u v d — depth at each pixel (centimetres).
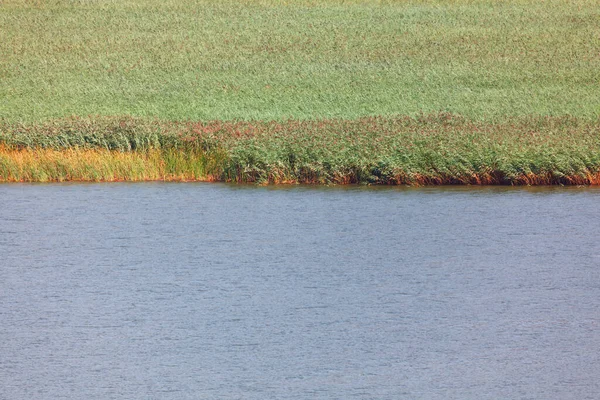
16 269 10119
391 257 10394
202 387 6994
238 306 8769
